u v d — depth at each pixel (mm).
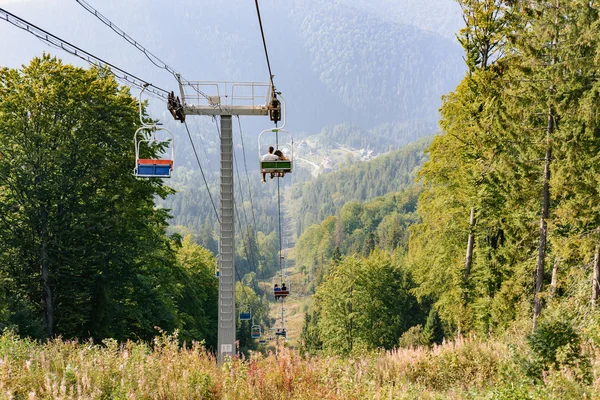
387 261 61688
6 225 29375
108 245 31750
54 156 29047
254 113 21047
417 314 67812
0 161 28641
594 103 21922
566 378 12555
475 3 30047
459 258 32750
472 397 12977
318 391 11125
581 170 22719
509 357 15328
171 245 37281
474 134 28359
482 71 29016
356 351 16984
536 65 23578
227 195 20203
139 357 12562
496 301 28016
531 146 24500
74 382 10594
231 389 10820
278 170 20656
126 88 34969
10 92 30281
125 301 35281
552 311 15094
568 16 22688
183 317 49531
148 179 33531
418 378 15078
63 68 31109
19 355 12188
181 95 20844
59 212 30656
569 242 22844
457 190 31047
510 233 28734
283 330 64438
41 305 30016
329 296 59812
